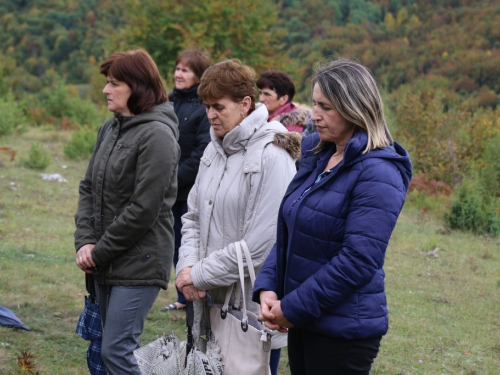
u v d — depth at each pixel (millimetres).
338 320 2396
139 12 20766
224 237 3115
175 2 20562
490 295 6402
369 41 46156
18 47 78375
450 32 42656
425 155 13742
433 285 6566
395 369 4406
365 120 2402
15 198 8812
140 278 3055
